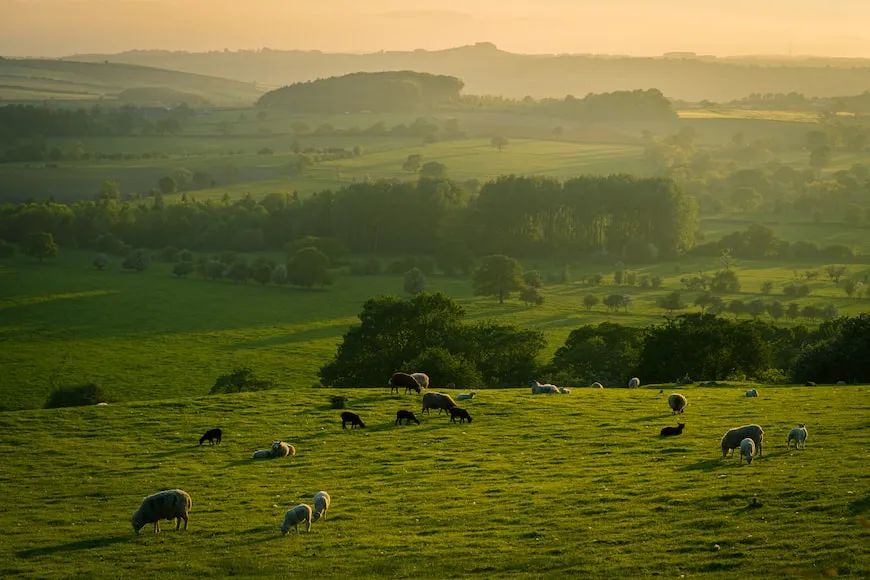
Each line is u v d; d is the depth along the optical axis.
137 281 192.62
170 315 163.00
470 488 38.91
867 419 48.19
